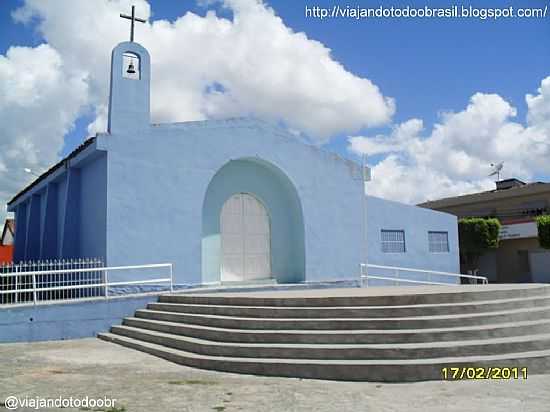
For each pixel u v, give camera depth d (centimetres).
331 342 823
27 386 709
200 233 1427
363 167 1806
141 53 1399
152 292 1302
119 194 1317
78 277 1352
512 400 623
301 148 1666
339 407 607
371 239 1800
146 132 1373
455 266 2008
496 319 873
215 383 728
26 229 2120
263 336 859
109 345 1059
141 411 594
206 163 1462
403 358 769
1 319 1075
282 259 1662
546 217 2584
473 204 3653
